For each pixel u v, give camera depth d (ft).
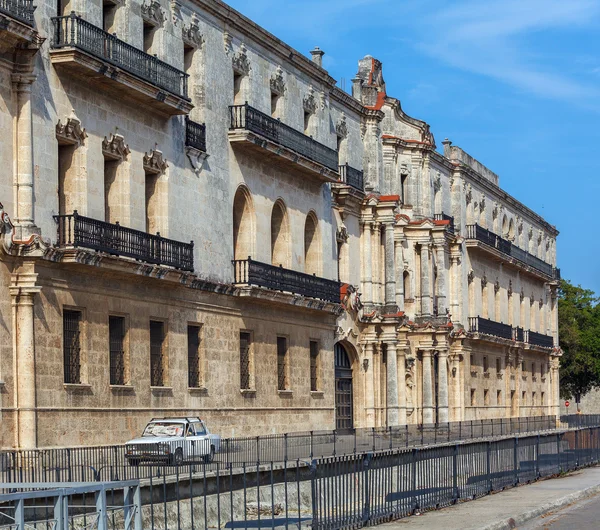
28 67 115.65
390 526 91.20
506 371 295.48
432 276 237.45
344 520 87.81
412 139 233.35
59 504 62.90
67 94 122.52
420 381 233.55
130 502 71.51
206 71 152.76
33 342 115.55
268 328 167.53
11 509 70.59
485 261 280.72
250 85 165.07
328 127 192.24
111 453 108.88
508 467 126.72
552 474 144.25
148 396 135.44
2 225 112.78
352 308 201.16
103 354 127.03
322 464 85.10
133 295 133.28
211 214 152.56
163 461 112.47
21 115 115.65
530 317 325.62
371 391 207.51
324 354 186.09
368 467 92.32
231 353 156.66
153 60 134.41
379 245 212.84
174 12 144.87
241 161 161.27
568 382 386.11
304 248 182.39
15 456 99.45
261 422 163.73
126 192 132.77
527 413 314.35
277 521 88.74
